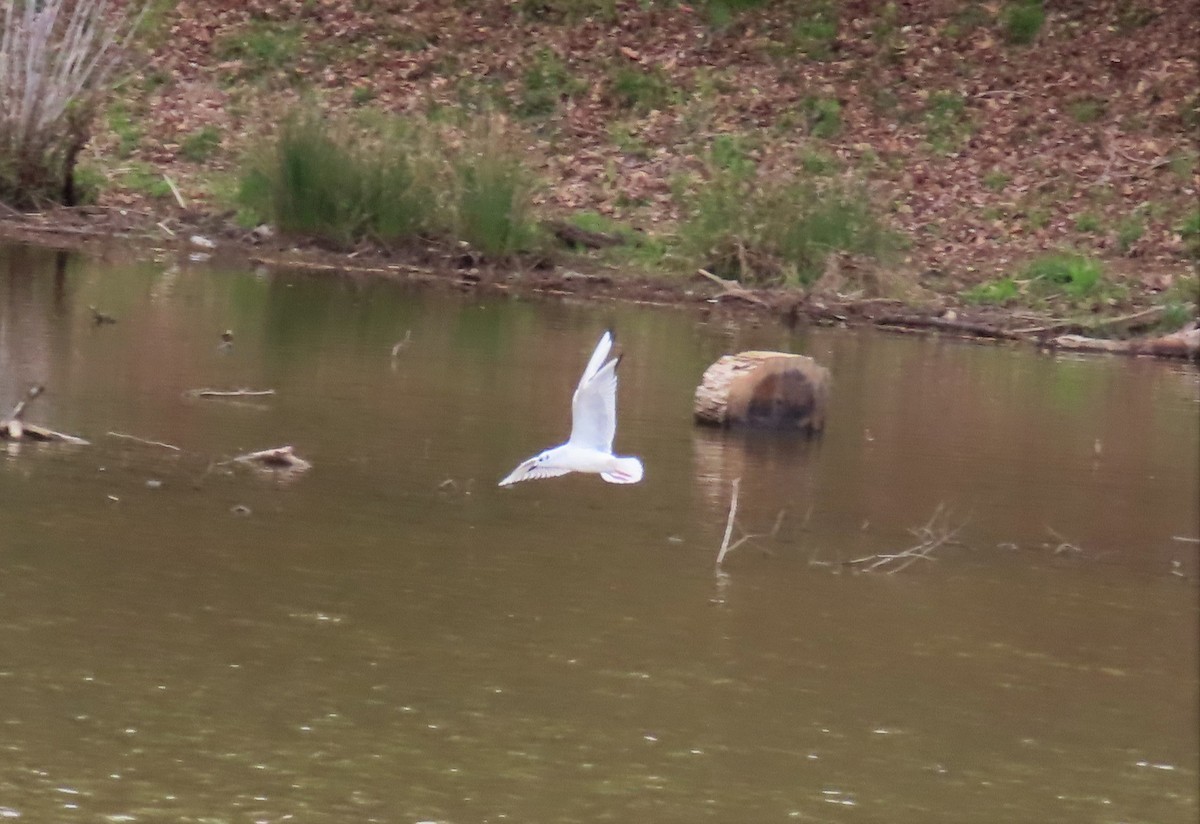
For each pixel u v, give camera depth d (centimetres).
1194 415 1841
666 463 1488
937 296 2425
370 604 1077
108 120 2862
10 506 1205
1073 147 2955
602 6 3281
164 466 1343
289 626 1032
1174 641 1120
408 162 2502
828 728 950
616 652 1030
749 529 1303
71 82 2541
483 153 2498
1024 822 856
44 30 2502
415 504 1302
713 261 2456
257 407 1558
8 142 2512
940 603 1166
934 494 1443
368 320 2034
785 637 1077
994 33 3234
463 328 2036
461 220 2461
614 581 1156
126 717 895
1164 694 1029
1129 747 954
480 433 1526
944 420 1739
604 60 3158
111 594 1060
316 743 883
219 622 1030
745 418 1633
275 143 2508
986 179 2861
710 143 2939
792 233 2430
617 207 2714
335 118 2642
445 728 910
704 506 1357
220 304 2048
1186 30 3225
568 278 2409
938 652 1073
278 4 3259
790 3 3291
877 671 1033
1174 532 1380
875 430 1677
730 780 877
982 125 3011
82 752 853
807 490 1428
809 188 2480
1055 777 910
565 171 2839
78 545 1140
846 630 1097
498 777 861
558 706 949
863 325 2291
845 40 3222
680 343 2055
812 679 1013
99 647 980
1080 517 1405
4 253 2248
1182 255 2645
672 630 1071
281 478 1341
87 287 2070
